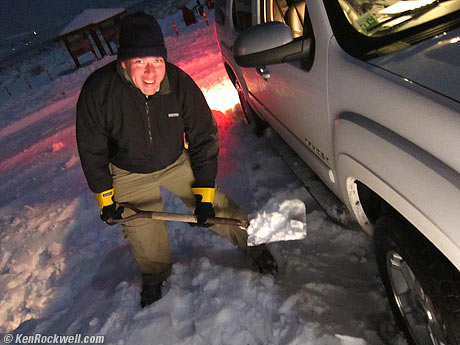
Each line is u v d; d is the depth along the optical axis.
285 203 2.12
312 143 2.50
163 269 2.60
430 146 1.39
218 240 3.06
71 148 7.05
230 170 3.97
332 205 2.64
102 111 1.96
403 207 1.54
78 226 4.00
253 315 2.25
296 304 2.25
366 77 1.71
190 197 2.49
